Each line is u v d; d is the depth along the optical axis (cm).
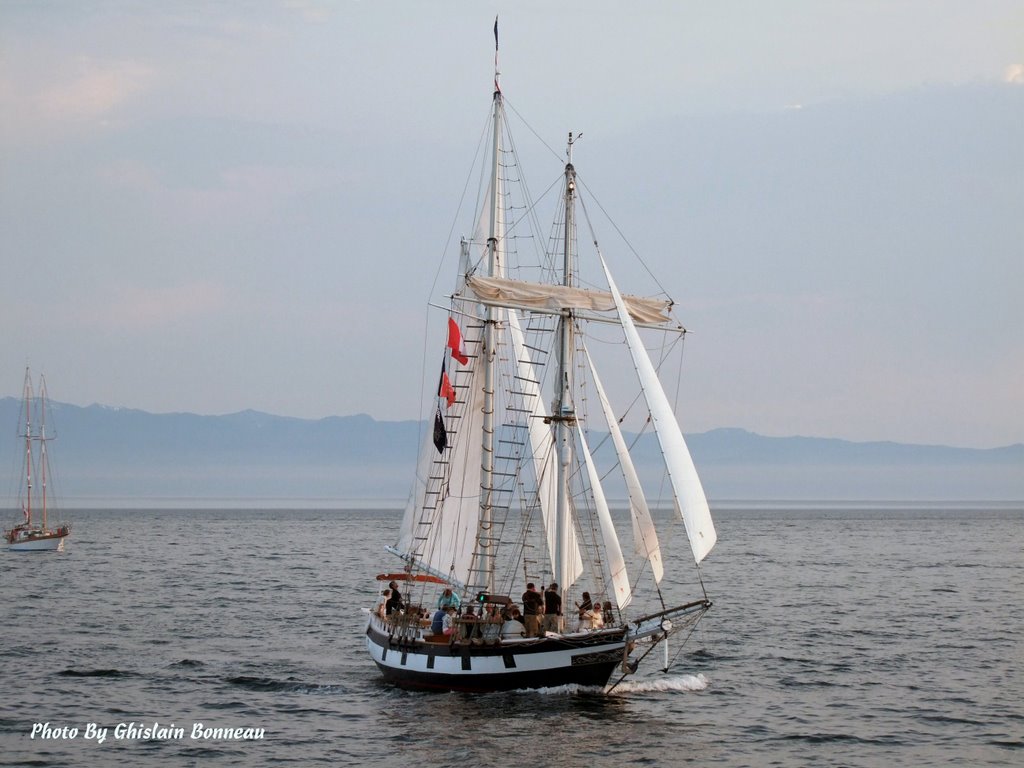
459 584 7725
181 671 8038
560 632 6781
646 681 7606
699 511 6247
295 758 5772
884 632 10281
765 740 6150
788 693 7369
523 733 6122
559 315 7075
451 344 7800
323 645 9381
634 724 6391
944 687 7588
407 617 7212
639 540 6744
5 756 5809
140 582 15438
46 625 10488
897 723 6562
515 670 6731
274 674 7925
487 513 7719
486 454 7750
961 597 13575
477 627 6806
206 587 14712
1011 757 5869
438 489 7969
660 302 7394
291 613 11712
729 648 9256
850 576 17038
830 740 6172
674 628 6531
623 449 6831
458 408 7869
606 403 7025
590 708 6675
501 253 7875
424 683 7088
